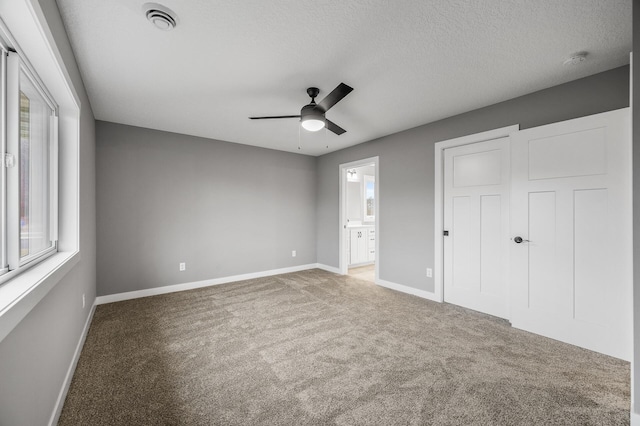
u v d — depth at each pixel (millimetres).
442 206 3553
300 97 2885
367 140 4539
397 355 2229
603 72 2371
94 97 2836
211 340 2486
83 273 2453
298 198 5473
